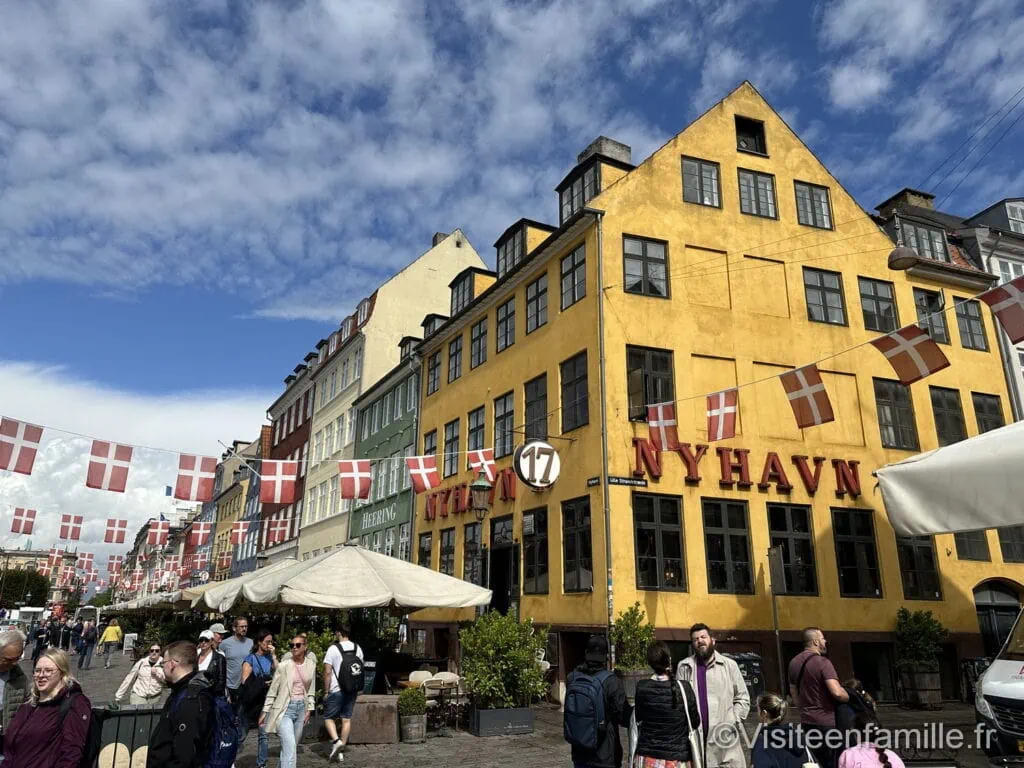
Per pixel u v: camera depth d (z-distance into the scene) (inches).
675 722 211.0
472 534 830.5
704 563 613.6
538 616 671.1
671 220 711.7
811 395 474.6
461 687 517.3
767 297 725.3
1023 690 242.7
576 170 767.1
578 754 219.5
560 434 688.4
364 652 569.3
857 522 684.7
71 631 1171.3
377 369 1334.9
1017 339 354.9
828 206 792.9
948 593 689.6
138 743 266.8
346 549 490.9
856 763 186.9
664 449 538.3
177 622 953.5
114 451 472.4
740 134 796.0
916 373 404.2
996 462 239.8
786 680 605.3
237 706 313.3
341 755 384.5
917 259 376.8
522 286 807.1
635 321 660.7
